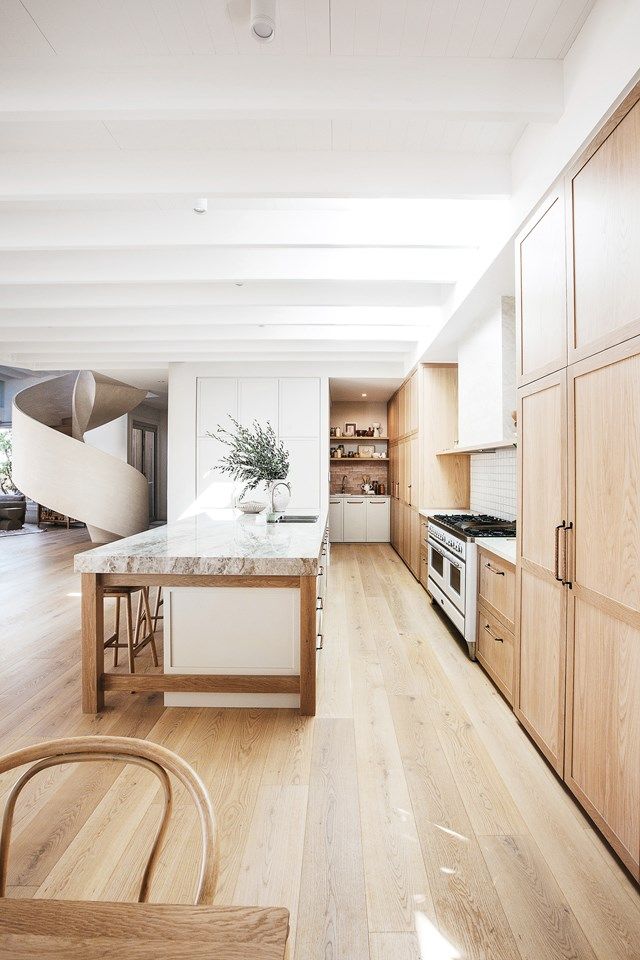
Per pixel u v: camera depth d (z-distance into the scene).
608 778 1.68
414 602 4.85
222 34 1.85
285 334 5.36
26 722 2.56
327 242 3.11
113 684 2.69
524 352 2.47
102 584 2.70
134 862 1.64
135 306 4.36
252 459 4.07
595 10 1.77
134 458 10.98
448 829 1.81
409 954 1.34
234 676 2.67
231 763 2.21
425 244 3.12
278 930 0.62
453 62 1.98
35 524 11.73
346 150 2.54
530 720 2.37
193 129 2.37
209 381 6.88
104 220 3.15
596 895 1.53
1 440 12.49
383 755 2.28
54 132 2.39
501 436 3.55
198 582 2.65
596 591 1.77
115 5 1.72
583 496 1.87
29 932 0.62
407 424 6.58
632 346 1.55
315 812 1.89
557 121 2.07
